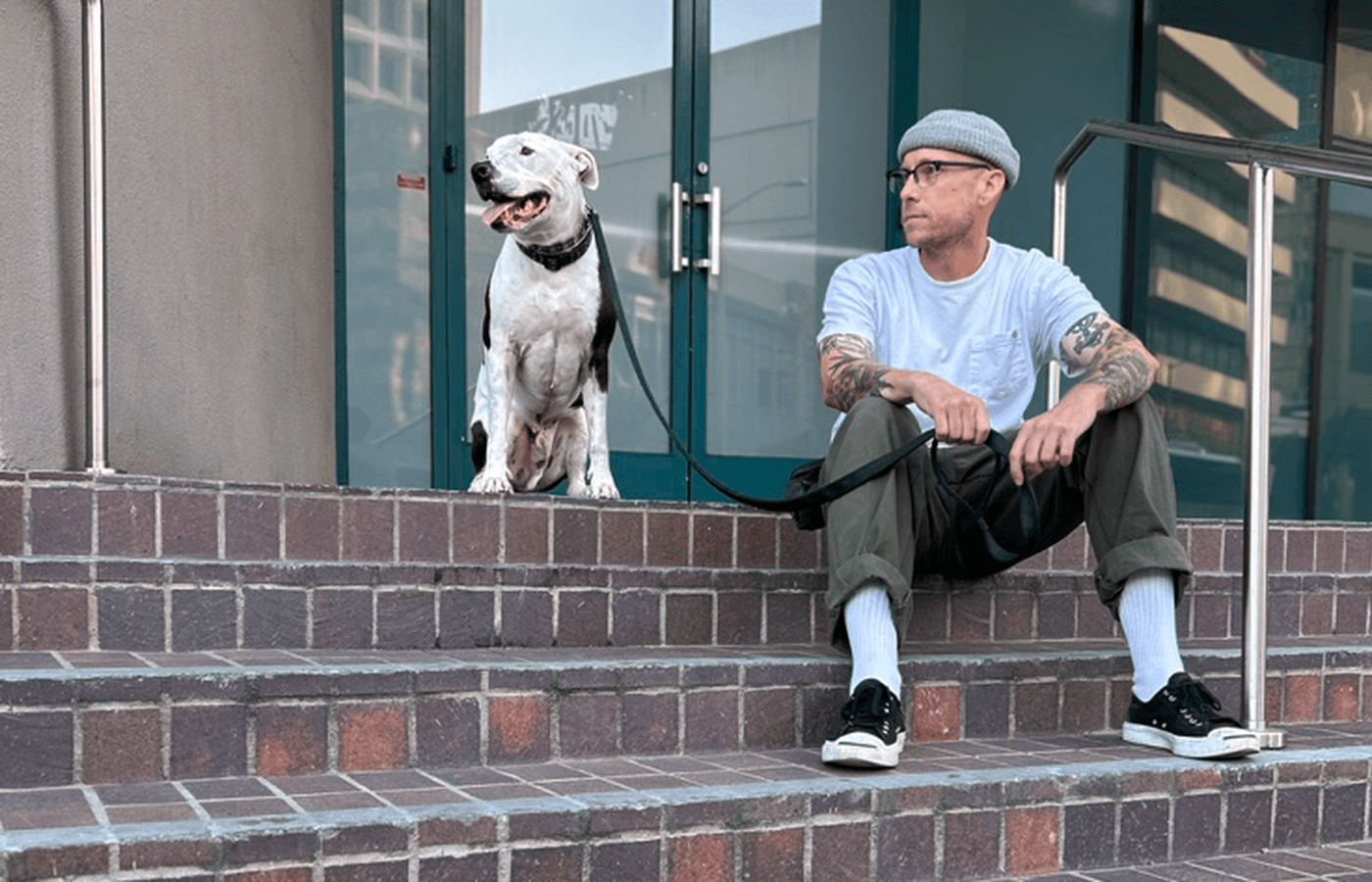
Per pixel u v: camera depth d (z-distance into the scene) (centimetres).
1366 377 578
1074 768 218
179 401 313
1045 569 317
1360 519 578
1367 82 578
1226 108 561
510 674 209
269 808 171
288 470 382
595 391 331
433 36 443
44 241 268
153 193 303
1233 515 563
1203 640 315
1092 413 229
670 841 183
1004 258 270
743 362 508
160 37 308
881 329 270
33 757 181
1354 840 243
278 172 377
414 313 444
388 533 258
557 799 181
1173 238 552
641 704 220
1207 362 559
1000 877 208
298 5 396
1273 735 248
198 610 226
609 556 277
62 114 275
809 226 519
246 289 352
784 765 213
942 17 540
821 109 520
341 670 198
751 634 272
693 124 492
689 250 493
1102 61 552
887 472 232
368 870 163
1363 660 293
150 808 169
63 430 273
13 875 145
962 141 255
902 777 206
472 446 346
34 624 217
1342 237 573
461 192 449
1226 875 215
